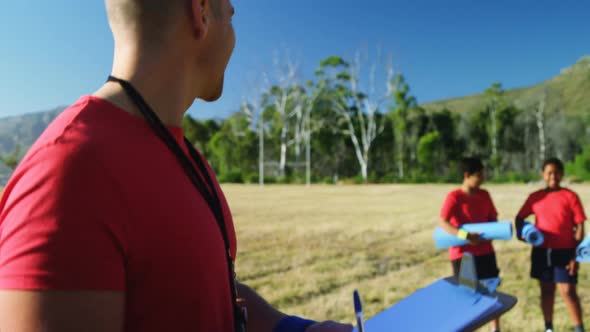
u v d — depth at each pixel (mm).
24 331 462
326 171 57344
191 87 760
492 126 56781
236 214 14492
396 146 55188
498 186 34406
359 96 54281
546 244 3932
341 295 5125
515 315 4344
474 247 3975
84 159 519
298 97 54156
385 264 6766
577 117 61281
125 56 685
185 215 604
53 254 475
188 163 674
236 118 57000
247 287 1101
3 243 492
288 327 1040
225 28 792
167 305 572
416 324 854
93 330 490
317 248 8047
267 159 57031
